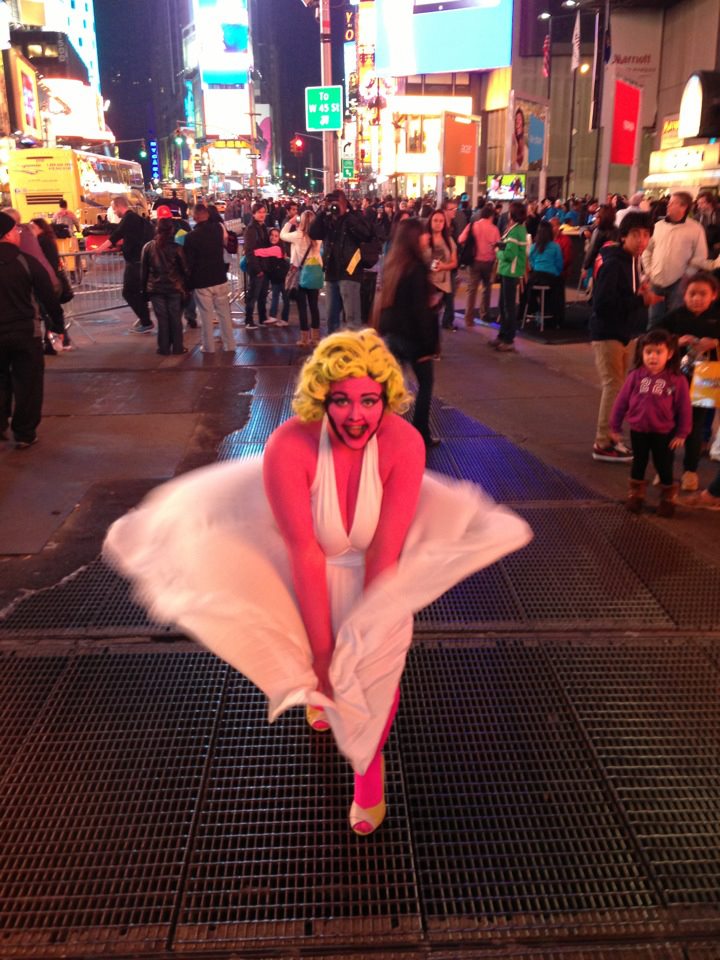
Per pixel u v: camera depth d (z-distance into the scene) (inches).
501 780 107.0
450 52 1679.4
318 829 99.1
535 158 1015.6
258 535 84.7
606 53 874.8
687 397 181.5
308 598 79.2
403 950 83.6
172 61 6855.3
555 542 177.2
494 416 274.5
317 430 79.9
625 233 216.8
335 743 114.4
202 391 313.6
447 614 147.9
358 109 2139.5
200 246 372.2
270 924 86.5
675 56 1344.7
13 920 87.2
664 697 124.2
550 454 236.5
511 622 144.9
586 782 106.7
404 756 111.4
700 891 90.4
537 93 1640.0
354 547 85.0
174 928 86.1
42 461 233.1
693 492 206.2
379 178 1849.2
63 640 139.6
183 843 97.1
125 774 108.3
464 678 128.9
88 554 171.8
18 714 120.4
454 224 612.7
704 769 109.0
